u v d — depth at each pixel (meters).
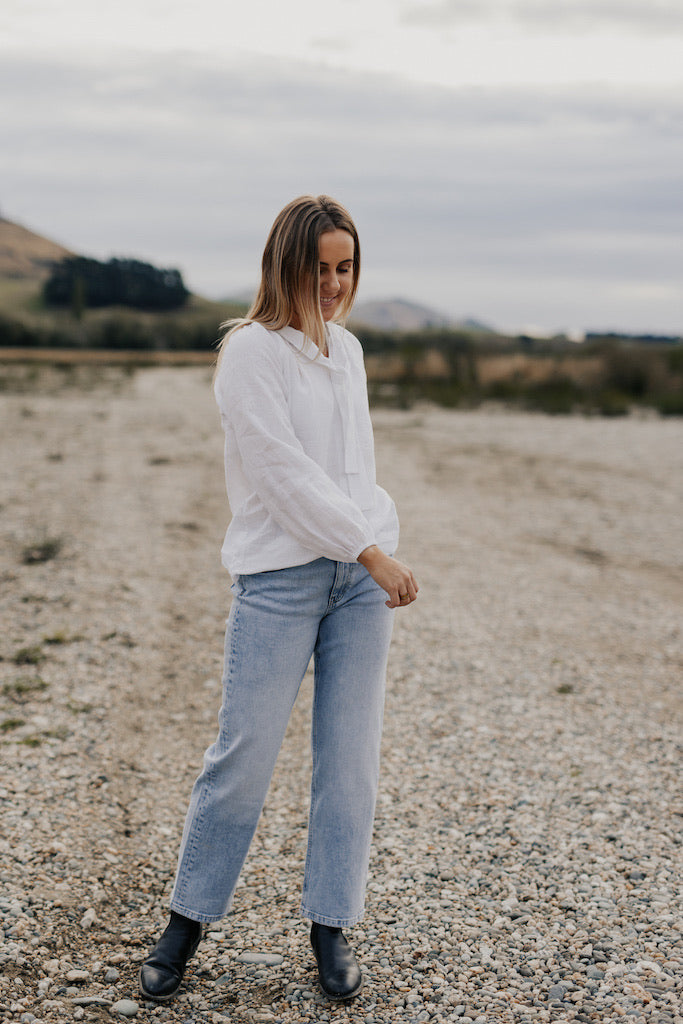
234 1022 2.16
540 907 2.66
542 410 19.50
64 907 2.58
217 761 2.15
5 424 15.13
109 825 3.05
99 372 36.41
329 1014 2.19
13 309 107.75
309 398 2.11
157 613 5.47
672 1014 2.19
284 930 2.55
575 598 6.12
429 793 3.38
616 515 8.99
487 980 2.33
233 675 2.13
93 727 3.79
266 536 2.11
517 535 8.09
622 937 2.51
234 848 2.21
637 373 22.25
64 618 5.26
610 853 2.96
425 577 6.56
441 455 13.05
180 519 8.30
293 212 2.08
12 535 7.32
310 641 2.17
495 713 4.14
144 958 2.40
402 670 4.67
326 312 2.19
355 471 2.18
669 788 3.43
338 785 2.22
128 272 119.50
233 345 2.09
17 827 2.94
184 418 17.42
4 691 4.10
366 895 2.73
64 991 2.23
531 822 3.17
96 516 8.23
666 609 5.89
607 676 4.65
